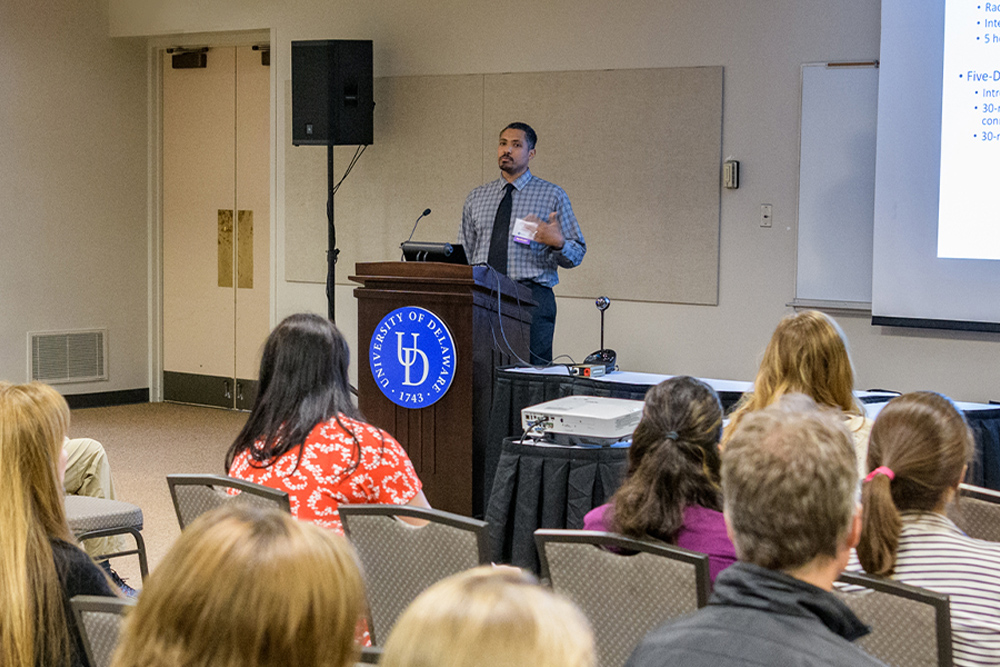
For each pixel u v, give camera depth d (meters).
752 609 1.25
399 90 7.09
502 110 6.76
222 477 2.38
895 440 1.83
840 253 5.91
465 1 6.82
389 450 2.53
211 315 8.34
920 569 1.78
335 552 1.03
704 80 6.15
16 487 1.70
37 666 1.71
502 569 0.82
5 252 7.69
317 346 2.54
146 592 1.02
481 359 4.15
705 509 2.03
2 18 7.56
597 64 6.45
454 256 4.33
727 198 6.16
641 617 1.96
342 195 7.39
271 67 7.56
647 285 6.42
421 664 0.74
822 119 5.88
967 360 5.59
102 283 8.23
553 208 5.56
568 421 3.43
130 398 8.47
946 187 5.45
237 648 0.97
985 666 1.71
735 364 6.23
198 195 8.33
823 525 1.26
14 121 7.67
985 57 5.32
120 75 8.23
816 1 5.86
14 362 7.79
